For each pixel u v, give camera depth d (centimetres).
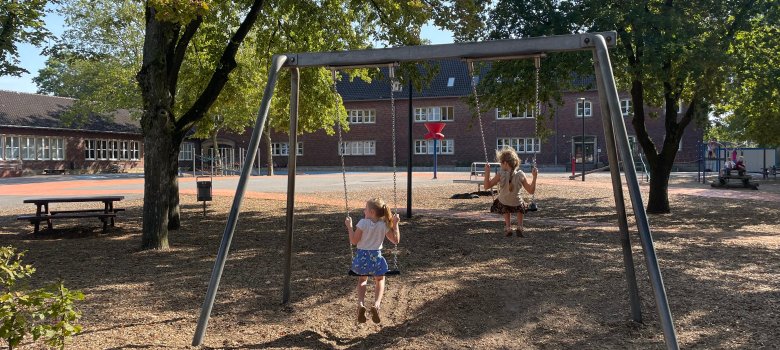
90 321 616
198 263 939
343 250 1045
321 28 1514
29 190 2512
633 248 1030
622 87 1753
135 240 1198
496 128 5534
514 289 724
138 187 2709
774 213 1644
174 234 1274
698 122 1584
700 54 1272
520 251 1004
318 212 1686
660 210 1659
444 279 788
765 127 2914
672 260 911
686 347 522
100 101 4466
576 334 566
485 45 603
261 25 1576
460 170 5134
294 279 808
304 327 598
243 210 1755
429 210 1723
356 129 5922
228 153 5969
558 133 5372
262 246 1102
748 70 1423
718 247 1038
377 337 567
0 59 1236
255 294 729
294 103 683
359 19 1585
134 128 5531
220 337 568
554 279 779
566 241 1116
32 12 1230
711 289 716
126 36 4022
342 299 700
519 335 566
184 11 880
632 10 1277
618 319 608
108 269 894
